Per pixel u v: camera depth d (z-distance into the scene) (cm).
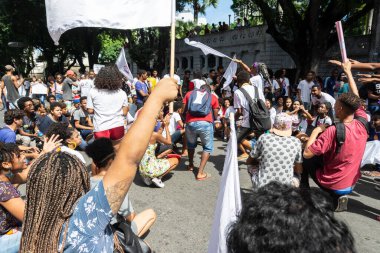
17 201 227
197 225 363
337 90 1029
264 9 1377
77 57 3297
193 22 2911
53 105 571
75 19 312
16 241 230
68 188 119
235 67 776
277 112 727
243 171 550
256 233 83
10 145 277
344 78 966
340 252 80
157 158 500
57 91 1205
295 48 1373
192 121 500
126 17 323
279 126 325
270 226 82
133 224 281
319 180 374
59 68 3303
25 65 3416
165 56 2723
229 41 2078
